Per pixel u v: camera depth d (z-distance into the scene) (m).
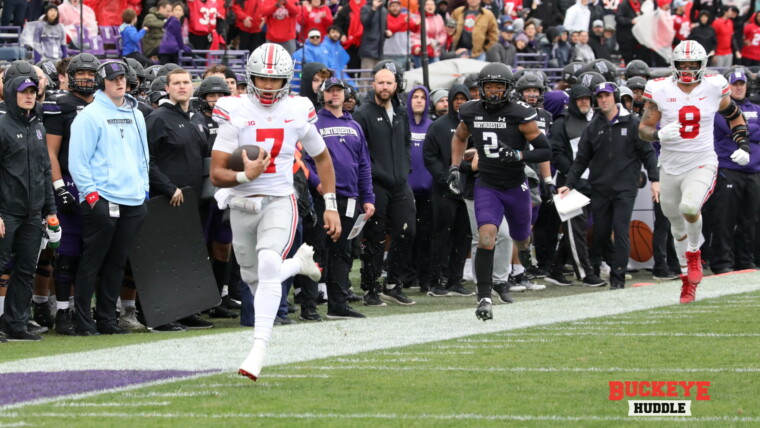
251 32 61.78
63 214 32.59
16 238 30.80
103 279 32.66
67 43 57.69
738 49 75.31
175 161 34.59
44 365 25.56
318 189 34.94
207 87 36.25
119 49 59.31
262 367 24.72
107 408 20.27
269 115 23.56
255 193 23.42
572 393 21.45
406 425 18.72
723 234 47.34
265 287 22.58
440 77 58.66
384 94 38.00
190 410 20.00
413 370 24.16
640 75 50.56
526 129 31.89
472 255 40.91
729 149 47.09
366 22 62.97
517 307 36.16
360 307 38.47
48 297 34.06
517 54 69.12
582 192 43.34
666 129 34.16
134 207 32.44
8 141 30.25
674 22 73.75
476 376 23.36
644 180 46.47
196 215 34.53
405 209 38.72
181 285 34.06
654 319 31.98
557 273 45.22
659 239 46.88
